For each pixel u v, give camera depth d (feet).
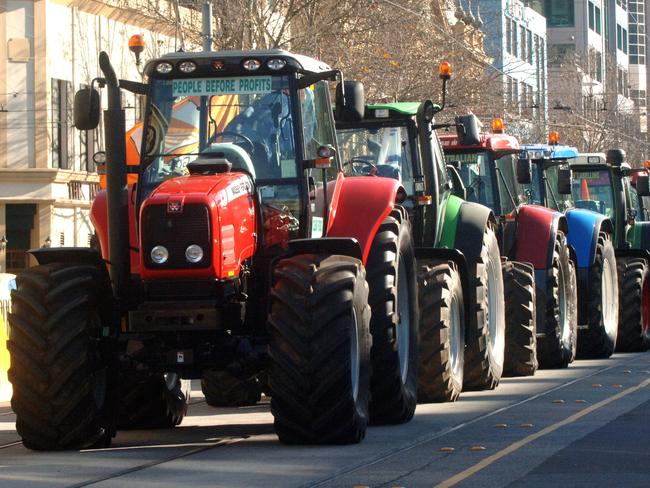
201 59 90.53
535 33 504.43
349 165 119.65
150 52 280.72
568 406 105.81
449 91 262.06
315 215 91.50
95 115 88.99
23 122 259.80
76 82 268.82
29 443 85.56
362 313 86.84
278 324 83.41
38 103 260.01
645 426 92.68
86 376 84.53
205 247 82.99
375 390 94.84
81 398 84.28
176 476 74.08
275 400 83.76
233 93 90.58
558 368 146.41
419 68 255.50
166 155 90.17
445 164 124.16
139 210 89.20
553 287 142.51
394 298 95.30
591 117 506.07
